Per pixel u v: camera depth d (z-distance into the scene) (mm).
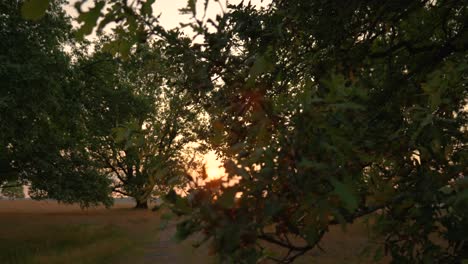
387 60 3912
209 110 1951
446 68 2082
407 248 2281
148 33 1640
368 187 2107
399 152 2070
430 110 1975
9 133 16703
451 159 2152
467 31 3551
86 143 24391
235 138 1748
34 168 20109
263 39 2744
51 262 14914
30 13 1168
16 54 15367
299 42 3461
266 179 1170
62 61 17062
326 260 11906
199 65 1889
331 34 3570
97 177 21703
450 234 1755
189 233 1162
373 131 1975
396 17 3904
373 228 2445
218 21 1870
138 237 21688
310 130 1333
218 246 1133
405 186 2068
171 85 2273
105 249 17484
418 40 4336
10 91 15570
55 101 17016
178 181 1312
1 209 55438
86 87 22797
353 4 3402
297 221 1456
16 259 15867
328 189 1253
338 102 1361
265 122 1414
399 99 2676
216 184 1125
